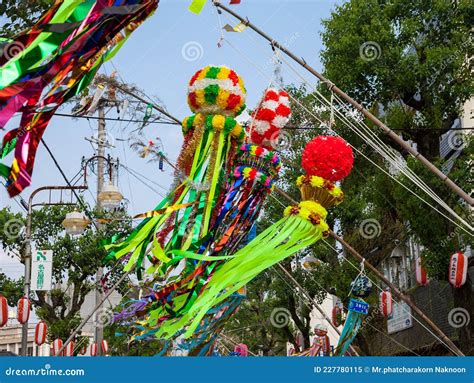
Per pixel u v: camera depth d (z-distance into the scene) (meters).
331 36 14.38
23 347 15.98
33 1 7.77
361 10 13.92
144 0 4.58
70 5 4.46
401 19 13.83
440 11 13.48
